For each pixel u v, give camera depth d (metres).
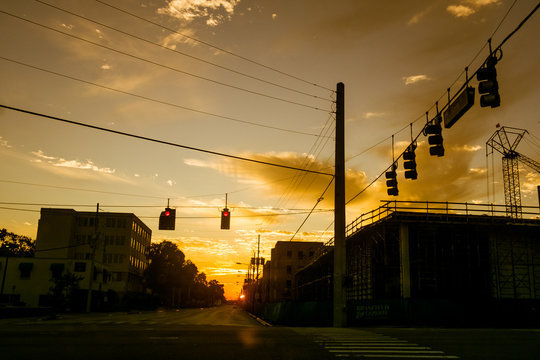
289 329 19.61
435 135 15.59
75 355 11.23
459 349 12.38
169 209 23.70
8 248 115.44
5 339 14.37
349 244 47.09
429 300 30.14
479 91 11.40
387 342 13.88
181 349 12.22
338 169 26.41
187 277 145.00
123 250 101.00
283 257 111.06
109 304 79.56
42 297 71.81
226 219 24.47
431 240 36.50
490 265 36.38
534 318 30.88
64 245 97.38
